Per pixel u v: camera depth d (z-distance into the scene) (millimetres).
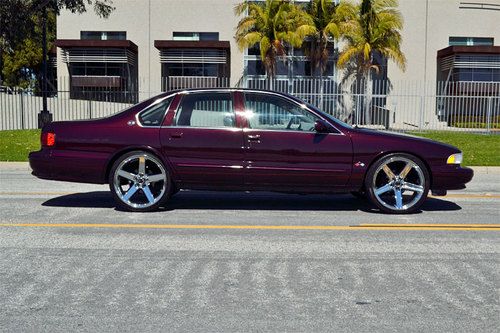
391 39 33750
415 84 36875
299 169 7660
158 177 7828
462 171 7848
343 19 33781
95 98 34406
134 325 4070
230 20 37344
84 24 37500
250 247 6168
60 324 4086
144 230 6914
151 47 37531
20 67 46000
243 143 7672
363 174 7738
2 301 4527
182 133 7727
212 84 36250
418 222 7523
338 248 6160
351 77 35719
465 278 5168
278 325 4078
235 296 4660
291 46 34875
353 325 4090
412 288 4887
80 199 9164
